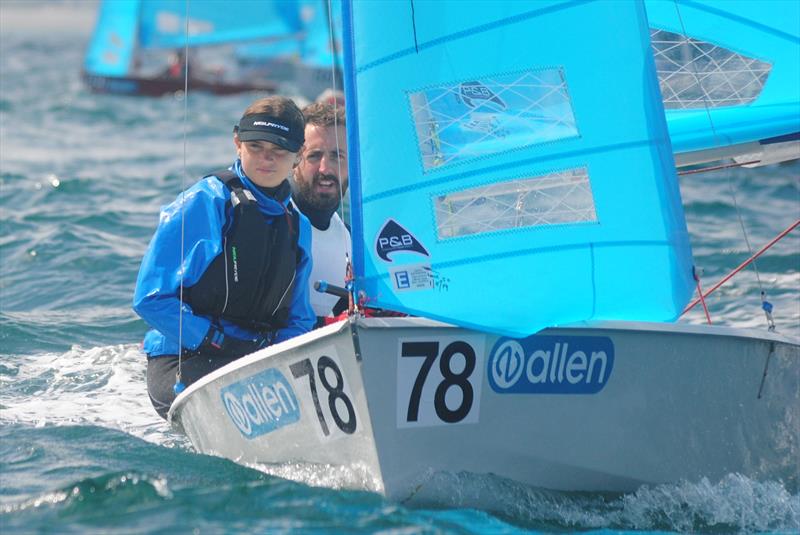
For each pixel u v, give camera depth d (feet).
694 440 50.06
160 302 54.34
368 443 45.01
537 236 46.01
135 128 224.12
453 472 46.21
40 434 56.49
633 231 47.01
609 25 47.26
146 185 145.18
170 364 57.31
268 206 55.77
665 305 47.44
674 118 62.49
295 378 46.93
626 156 47.16
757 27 62.08
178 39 285.43
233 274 54.80
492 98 46.14
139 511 44.60
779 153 62.59
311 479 48.03
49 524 43.45
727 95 62.69
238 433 50.88
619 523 47.44
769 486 52.31
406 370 44.62
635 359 48.03
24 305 89.51
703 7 62.18
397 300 44.91
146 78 295.69
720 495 50.52
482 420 46.24
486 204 45.78
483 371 45.85
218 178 55.83
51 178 145.38
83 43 627.05
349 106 45.60
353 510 44.73
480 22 45.96
